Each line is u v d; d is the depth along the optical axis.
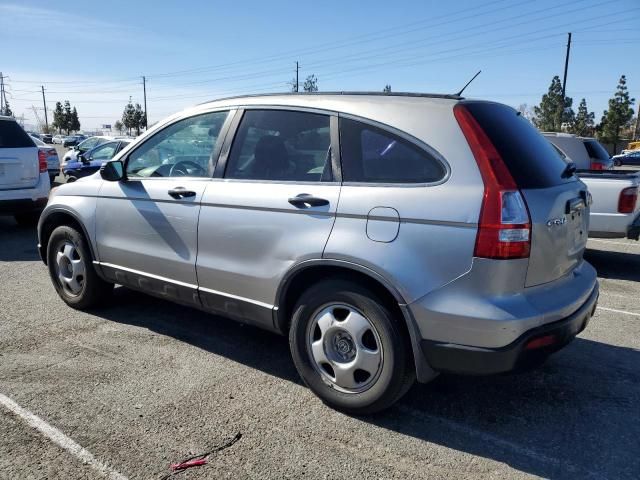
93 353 4.20
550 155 3.49
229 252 3.75
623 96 65.38
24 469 2.78
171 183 4.16
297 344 3.48
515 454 2.99
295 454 2.94
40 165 8.88
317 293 3.35
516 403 3.55
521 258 2.82
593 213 7.05
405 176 3.09
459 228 2.86
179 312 5.16
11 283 6.16
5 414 3.29
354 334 3.22
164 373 3.88
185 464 2.84
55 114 101.06
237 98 4.01
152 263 4.27
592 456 2.98
